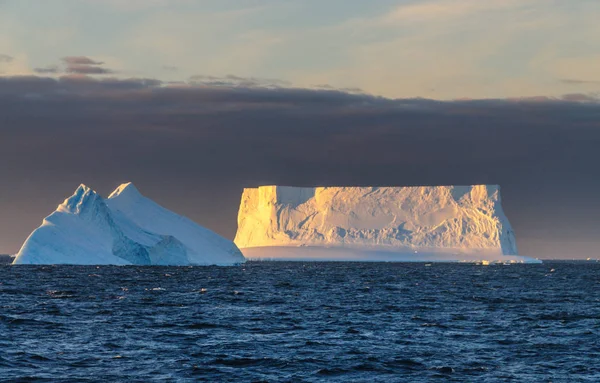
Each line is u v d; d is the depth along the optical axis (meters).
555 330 119.12
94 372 82.44
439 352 97.62
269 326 120.50
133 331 112.00
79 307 145.50
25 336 104.88
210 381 79.75
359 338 108.75
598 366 89.12
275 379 81.25
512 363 90.75
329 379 81.81
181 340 104.31
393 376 83.56
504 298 186.88
